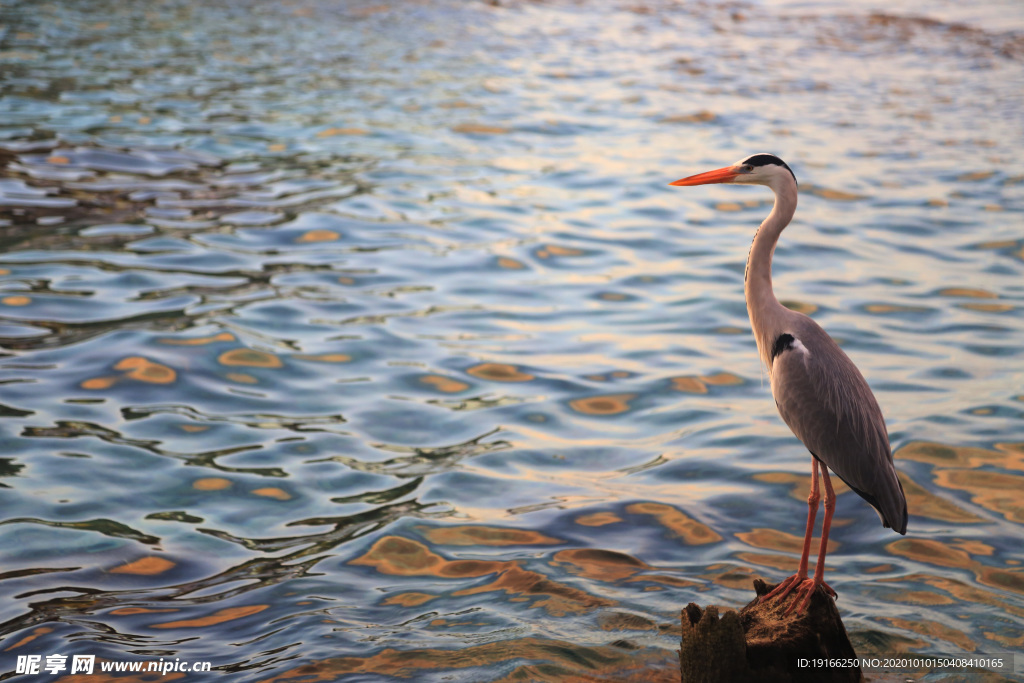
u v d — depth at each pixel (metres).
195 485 6.62
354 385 8.03
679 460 7.06
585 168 13.82
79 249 10.47
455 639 5.29
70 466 6.73
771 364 5.52
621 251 11.08
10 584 5.59
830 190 13.03
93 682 4.89
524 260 10.76
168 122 15.28
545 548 6.10
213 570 5.83
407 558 6.00
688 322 9.31
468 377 8.22
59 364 8.05
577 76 18.86
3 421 7.20
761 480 6.82
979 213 12.16
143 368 8.07
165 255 10.44
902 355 8.58
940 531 6.26
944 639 5.29
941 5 25.83
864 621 5.45
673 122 16.00
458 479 6.82
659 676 4.99
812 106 17.05
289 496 6.57
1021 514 6.37
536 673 5.02
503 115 16.20
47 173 12.81
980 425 7.38
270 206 12.09
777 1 26.55
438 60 19.92
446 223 11.76
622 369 8.39
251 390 7.88
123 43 20.47
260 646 5.21
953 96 17.72
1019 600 5.59
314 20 23.50
